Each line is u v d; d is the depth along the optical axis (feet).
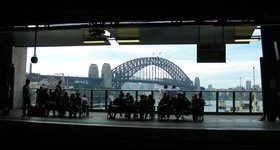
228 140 37.91
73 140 42.50
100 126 41.50
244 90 68.74
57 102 56.75
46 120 48.29
